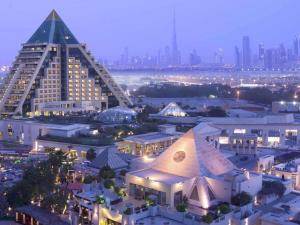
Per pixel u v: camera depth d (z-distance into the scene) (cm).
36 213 10556
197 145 11750
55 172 13312
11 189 11775
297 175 14238
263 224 9556
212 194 11075
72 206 11331
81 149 18375
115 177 12875
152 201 10294
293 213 9969
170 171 11744
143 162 13200
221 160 12050
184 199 10919
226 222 9681
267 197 11306
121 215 9781
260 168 16412
